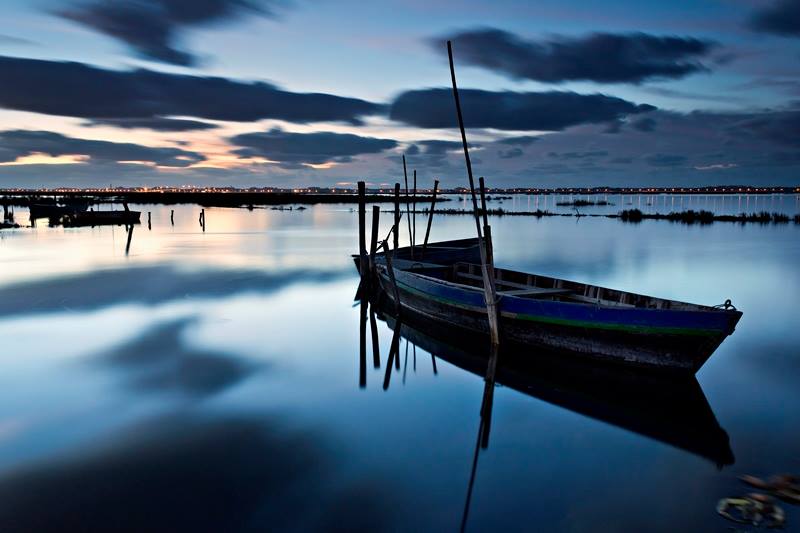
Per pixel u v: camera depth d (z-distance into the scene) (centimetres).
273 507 643
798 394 1001
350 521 619
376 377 1123
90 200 7681
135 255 3111
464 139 1209
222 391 1025
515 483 702
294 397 1003
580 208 10788
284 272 2531
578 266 2748
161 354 1253
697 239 4047
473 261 2252
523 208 10906
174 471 722
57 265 2667
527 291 1311
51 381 1063
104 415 904
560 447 805
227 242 3944
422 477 718
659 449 795
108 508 636
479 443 818
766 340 1348
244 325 1553
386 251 1694
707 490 677
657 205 12200
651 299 1153
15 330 1450
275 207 10706
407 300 1609
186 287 2125
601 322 1062
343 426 877
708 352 970
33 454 766
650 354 1023
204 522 611
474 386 1073
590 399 1004
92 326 1501
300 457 768
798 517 609
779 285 2184
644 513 631
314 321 1622
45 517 616
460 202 16862
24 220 5997
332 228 5419
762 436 834
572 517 627
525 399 1002
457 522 619
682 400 985
